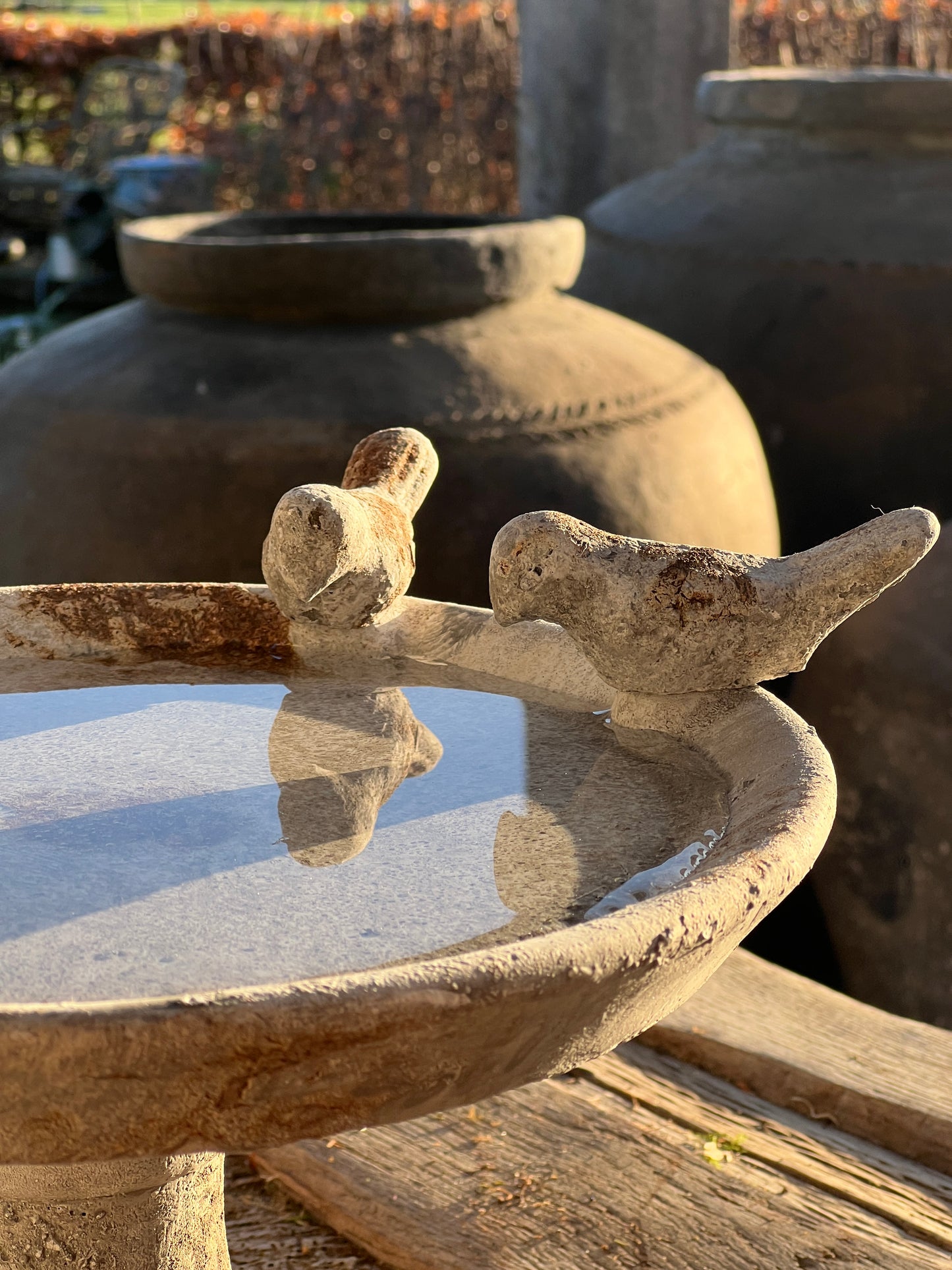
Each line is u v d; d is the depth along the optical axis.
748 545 2.78
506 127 7.68
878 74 3.72
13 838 1.08
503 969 0.81
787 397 3.42
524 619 1.25
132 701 1.38
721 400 2.83
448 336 2.55
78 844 1.07
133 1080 0.76
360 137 7.98
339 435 2.38
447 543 2.39
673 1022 2.03
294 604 1.43
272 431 2.38
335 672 1.45
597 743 1.28
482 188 7.79
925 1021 2.64
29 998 0.85
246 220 3.02
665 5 4.67
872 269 3.37
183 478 2.39
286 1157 1.85
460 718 1.34
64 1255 1.22
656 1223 1.70
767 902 0.94
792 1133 1.87
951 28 7.67
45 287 7.73
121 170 7.34
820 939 2.85
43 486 2.51
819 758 1.12
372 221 3.10
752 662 1.25
